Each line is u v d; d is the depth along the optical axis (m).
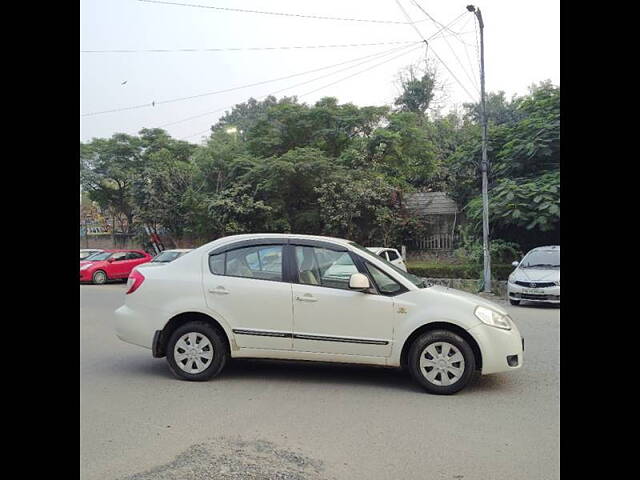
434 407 5.49
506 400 5.70
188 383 6.38
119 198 32.28
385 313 6.09
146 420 5.06
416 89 35.06
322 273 6.39
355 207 21.12
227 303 6.39
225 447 4.41
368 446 4.45
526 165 19.23
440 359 5.94
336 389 6.13
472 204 19.94
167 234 28.95
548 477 3.89
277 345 6.30
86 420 5.04
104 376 6.70
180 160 31.67
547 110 19.52
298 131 24.77
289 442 4.52
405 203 23.22
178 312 6.47
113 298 16.22
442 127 32.81
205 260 6.67
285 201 22.95
